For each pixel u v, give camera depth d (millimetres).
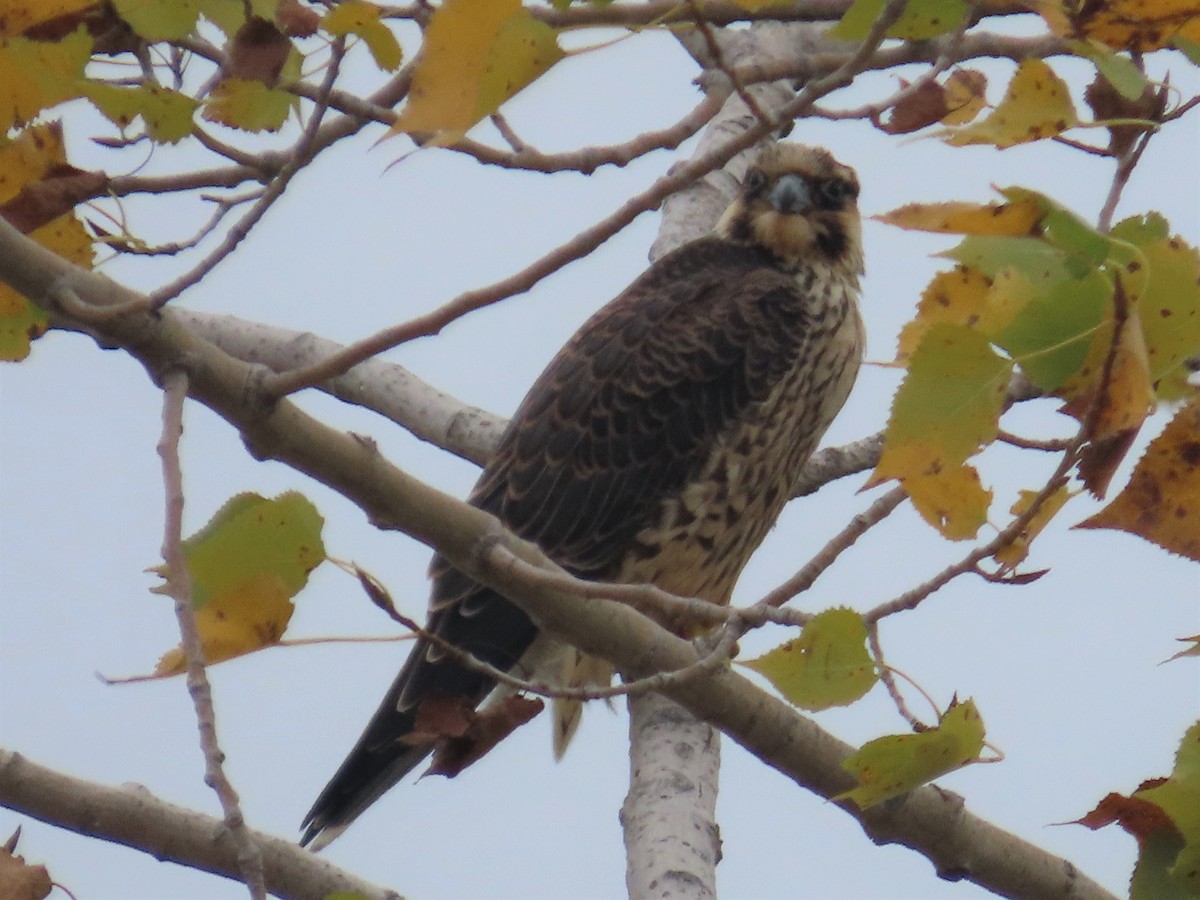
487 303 5840
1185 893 5828
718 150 5852
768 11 7871
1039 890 7691
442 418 11266
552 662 10000
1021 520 5953
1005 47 8320
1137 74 5559
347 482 6516
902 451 5594
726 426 10594
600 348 10797
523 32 4918
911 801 7527
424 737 6684
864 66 5824
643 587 6332
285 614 6012
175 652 6066
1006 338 5430
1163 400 5727
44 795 7742
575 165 7500
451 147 7375
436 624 9734
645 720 8633
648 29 5660
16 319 6559
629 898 7875
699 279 11125
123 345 6023
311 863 8273
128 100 6496
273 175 7297
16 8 6059
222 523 5941
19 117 6309
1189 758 5742
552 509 10492
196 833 7945
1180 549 5430
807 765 7496
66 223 6715
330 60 6090
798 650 5859
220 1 6566
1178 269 5184
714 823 8195
